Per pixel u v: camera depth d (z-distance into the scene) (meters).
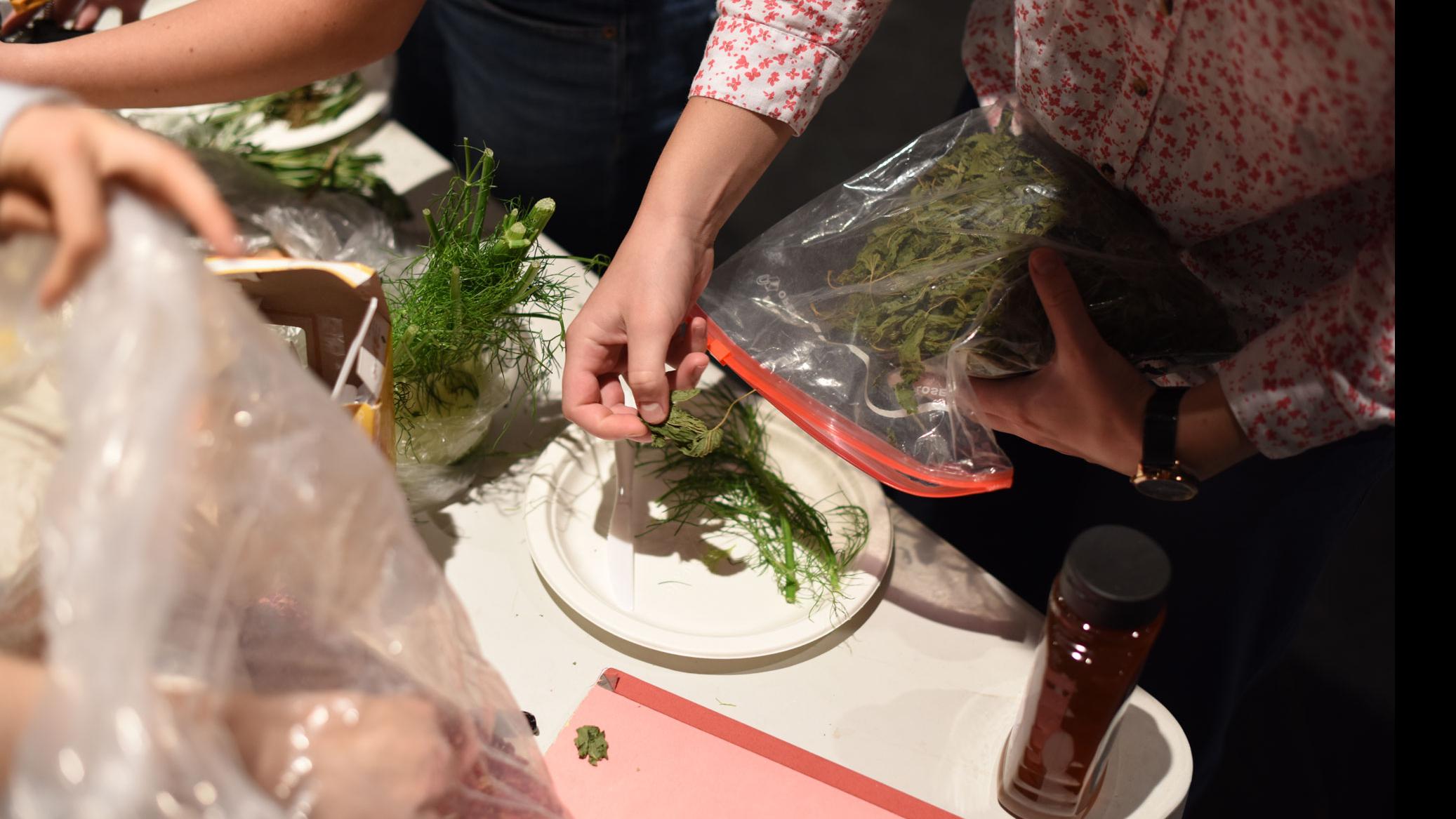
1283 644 1.13
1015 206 0.94
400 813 0.46
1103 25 0.85
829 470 0.99
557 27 1.48
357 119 1.25
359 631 0.47
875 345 0.92
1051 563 1.31
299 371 0.44
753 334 0.92
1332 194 0.83
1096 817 0.75
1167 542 1.13
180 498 0.35
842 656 0.85
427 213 0.88
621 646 0.84
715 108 0.93
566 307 1.14
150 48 0.91
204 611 0.40
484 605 0.87
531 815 0.56
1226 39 0.76
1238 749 1.69
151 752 0.34
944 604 0.90
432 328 0.85
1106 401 0.85
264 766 0.43
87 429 0.35
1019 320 0.92
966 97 1.21
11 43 0.98
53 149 0.38
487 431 0.99
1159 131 0.87
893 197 0.99
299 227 1.08
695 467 0.97
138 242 0.36
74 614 0.34
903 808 0.74
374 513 0.46
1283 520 0.99
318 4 0.93
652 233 0.89
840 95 2.79
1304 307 0.77
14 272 0.39
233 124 1.20
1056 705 0.66
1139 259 0.92
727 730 0.77
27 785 0.35
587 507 0.96
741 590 0.90
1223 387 0.81
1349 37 0.68
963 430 0.91
